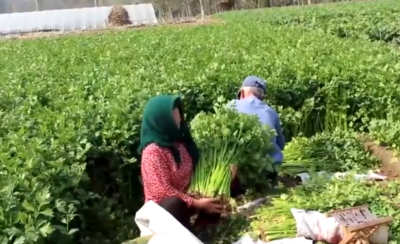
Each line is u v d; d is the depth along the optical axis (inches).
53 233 248.1
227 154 308.7
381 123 444.5
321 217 265.7
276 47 732.0
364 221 259.4
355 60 566.9
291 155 392.5
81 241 298.0
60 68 628.1
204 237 289.4
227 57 633.0
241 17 1620.3
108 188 340.5
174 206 274.8
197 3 2849.4
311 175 328.5
